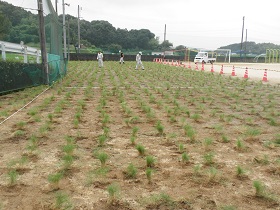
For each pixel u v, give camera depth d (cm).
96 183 389
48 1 1477
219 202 345
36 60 1588
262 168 449
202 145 551
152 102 1011
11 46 1455
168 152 511
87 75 1988
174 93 1234
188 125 650
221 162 469
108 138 586
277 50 6400
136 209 329
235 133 638
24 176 408
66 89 1295
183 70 2675
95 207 332
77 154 494
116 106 916
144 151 503
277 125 714
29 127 661
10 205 332
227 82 1742
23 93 1148
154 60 5378
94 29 8212
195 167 433
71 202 341
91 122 713
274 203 345
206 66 3938
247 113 859
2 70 1088
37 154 493
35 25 1570
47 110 850
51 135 603
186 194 363
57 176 381
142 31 9444
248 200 351
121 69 2612
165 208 332
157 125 657
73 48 6706
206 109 907
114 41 8525
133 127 673
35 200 344
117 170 432
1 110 840
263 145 559
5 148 522
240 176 417
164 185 386
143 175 416
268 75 2408
